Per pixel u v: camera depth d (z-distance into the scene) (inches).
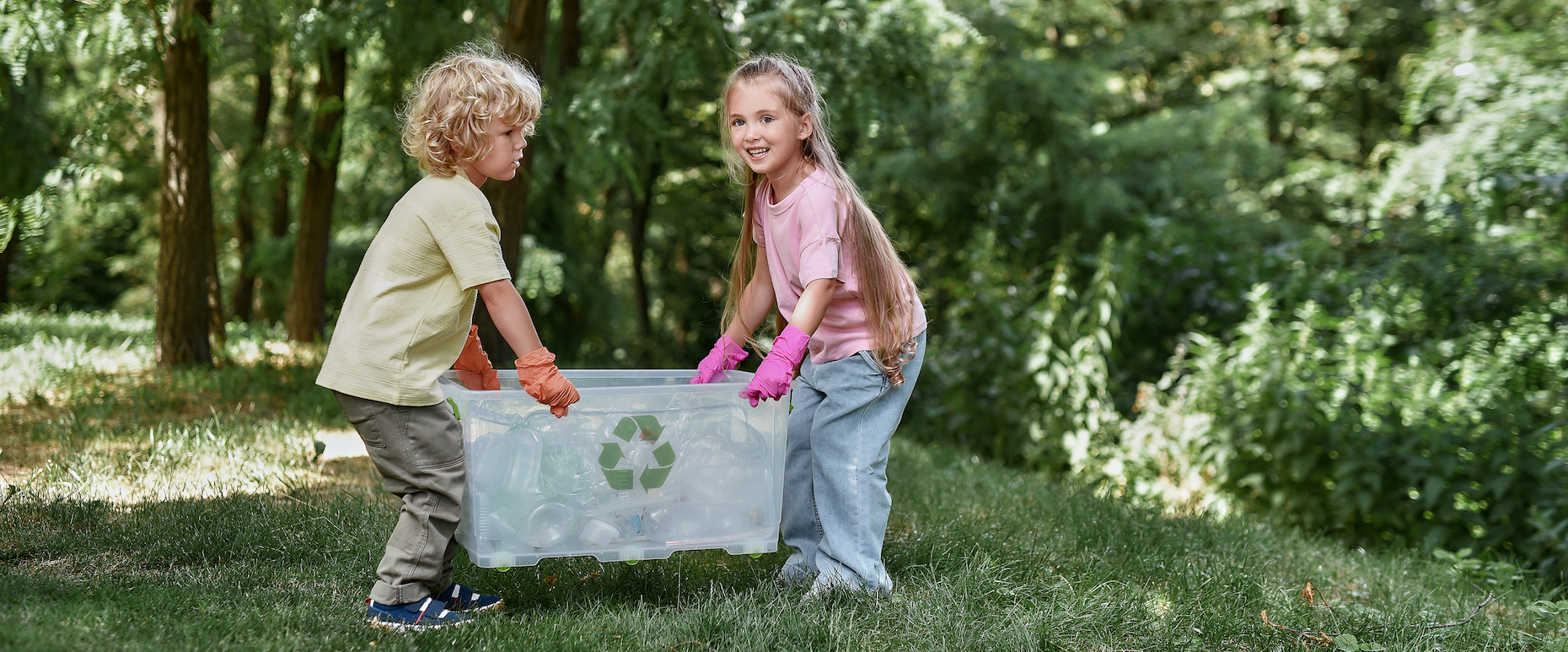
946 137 479.2
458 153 93.2
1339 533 199.6
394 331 91.1
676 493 99.4
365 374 90.4
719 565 123.2
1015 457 259.4
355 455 178.1
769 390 98.9
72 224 572.1
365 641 89.4
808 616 100.4
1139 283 315.9
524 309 93.0
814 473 114.0
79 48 216.1
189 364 254.5
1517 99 339.9
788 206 108.8
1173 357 319.3
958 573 120.1
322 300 363.6
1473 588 148.5
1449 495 186.1
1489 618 125.6
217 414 190.4
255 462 162.7
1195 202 497.4
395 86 289.9
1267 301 239.9
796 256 109.6
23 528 118.0
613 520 97.4
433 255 92.0
